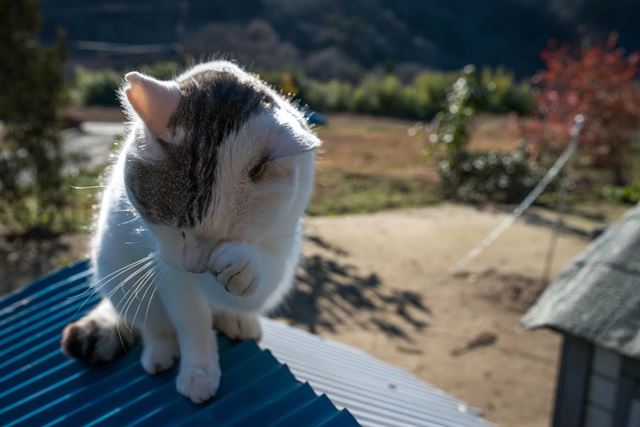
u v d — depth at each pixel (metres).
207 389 0.39
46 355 0.51
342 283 1.42
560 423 0.74
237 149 0.31
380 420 0.46
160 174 0.31
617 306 0.64
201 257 0.32
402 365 1.08
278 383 0.41
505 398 1.00
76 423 0.40
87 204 1.73
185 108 0.32
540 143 2.54
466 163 2.35
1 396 0.46
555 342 1.18
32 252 1.57
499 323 1.25
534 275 1.48
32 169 1.69
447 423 0.54
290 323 1.22
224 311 0.45
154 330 0.44
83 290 0.66
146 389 0.42
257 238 0.34
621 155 2.59
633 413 0.66
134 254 0.39
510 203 2.25
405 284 1.43
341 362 0.63
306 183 0.39
